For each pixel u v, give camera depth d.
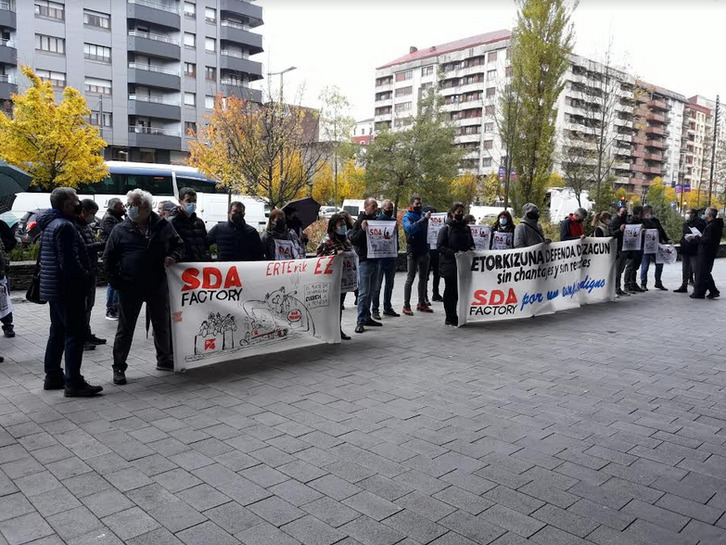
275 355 7.34
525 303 10.07
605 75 28.36
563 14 25.92
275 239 8.38
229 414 5.17
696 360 7.34
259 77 64.19
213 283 6.62
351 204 43.75
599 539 3.27
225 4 61.00
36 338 7.99
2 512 3.48
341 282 8.13
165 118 57.53
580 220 11.88
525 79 26.45
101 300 11.21
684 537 3.31
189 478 3.94
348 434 4.73
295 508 3.56
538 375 6.56
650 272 18.91
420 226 10.20
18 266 12.02
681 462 4.32
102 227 8.35
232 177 25.59
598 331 9.10
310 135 29.33
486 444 4.57
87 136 27.58
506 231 12.49
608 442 4.66
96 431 4.74
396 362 7.04
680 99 127.62
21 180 9.19
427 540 3.23
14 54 48.47
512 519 3.46
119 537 3.23
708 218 12.70
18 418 5.01
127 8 54.47
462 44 104.31
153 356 7.17
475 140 94.56
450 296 9.34
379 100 114.38
